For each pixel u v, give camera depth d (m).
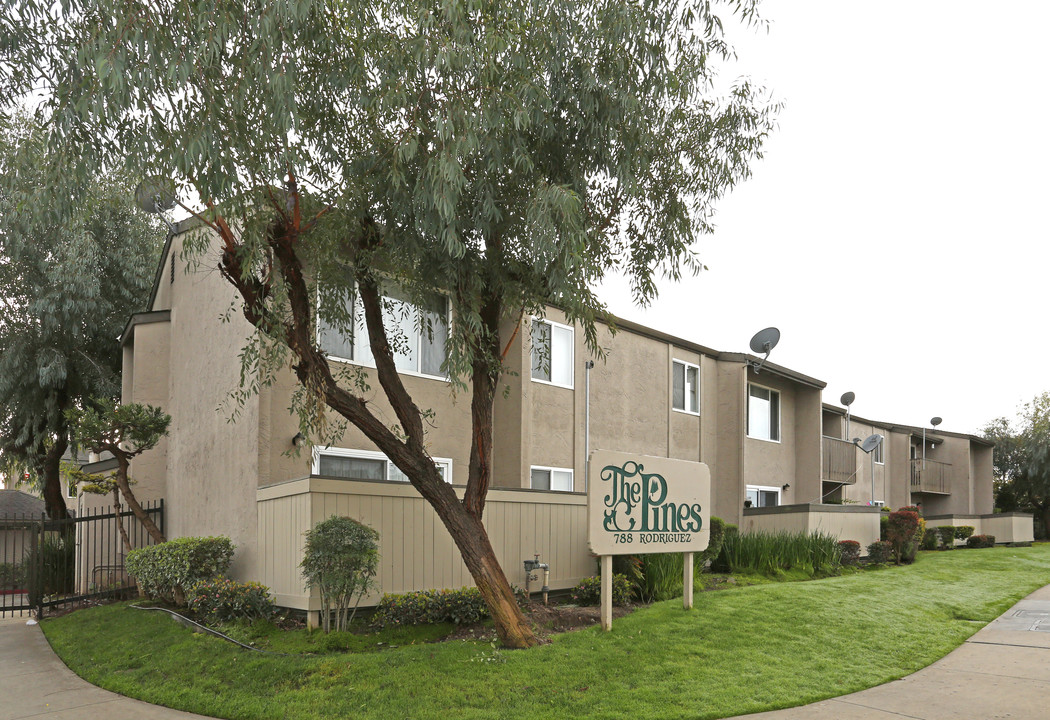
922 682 7.62
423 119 7.77
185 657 8.57
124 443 14.45
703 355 20.30
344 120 8.37
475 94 7.61
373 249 8.57
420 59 7.35
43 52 7.39
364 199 8.23
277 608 9.97
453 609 9.59
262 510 10.73
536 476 15.21
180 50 6.64
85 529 15.97
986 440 35.53
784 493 22.88
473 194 8.10
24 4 7.11
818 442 23.33
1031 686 7.35
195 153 6.78
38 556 13.00
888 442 31.84
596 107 8.27
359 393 12.34
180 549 10.66
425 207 7.50
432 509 10.47
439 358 13.98
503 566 11.20
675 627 9.21
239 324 11.94
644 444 18.02
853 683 7.53
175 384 14.12
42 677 8.75
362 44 7.84
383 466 12.73
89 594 13.59
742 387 20.47
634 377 17.97
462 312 8.34
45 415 20.62
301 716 6.71
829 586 12.36
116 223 20.84
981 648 9.02
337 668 7.61
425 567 10.30
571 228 7.52
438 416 13.78
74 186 7.39
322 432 9.54
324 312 8.88
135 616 10.98
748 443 21.30
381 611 9.43
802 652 8.49
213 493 12.23
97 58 6.38
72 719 7.01
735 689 7.23
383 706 6.78
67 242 18.98
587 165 8.68
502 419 14.88
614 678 7.48
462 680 7.27
